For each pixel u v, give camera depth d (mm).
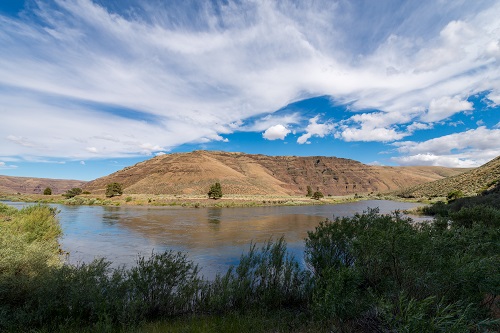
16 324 4984
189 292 6781
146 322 5609
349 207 72375
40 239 14188
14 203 68000
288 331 4875
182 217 40406
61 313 5535
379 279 5117
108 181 188750
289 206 76188
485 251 5824
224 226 30328
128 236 23109
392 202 104688
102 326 4934
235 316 5887
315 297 4973
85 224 30969
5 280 5691
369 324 4469
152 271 6602
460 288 4145
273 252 8297
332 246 7812
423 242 4797
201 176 160375
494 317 4188
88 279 6297
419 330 3232
